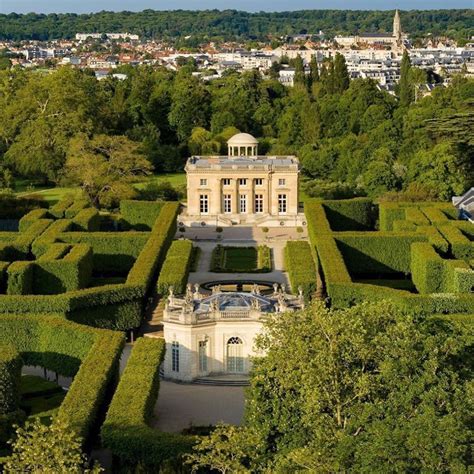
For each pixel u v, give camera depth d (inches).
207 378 7667.3
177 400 7219.5
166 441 5620.1
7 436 6141.7
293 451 4867.1
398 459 4608.8
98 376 6589.6
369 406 4975.4
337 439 4963.1
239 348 7691.9
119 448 5649.6
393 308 6127.0
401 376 5201.8
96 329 7559.1
